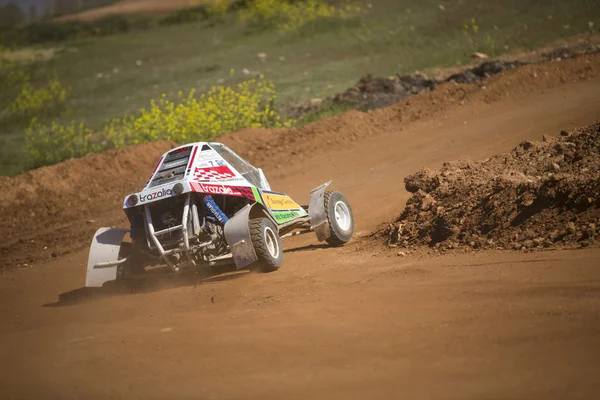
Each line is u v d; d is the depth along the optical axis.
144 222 25.53
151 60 135.75
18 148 83.88
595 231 20.12
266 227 24.36
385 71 94.62
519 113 51.38
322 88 90.25
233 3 186.62
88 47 160.38
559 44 88.44
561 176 22.73
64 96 113.12
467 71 75.62
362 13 143.00
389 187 40.75
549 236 21.09
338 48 118.56
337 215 29.27
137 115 91.94
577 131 30.16
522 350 12.70
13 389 13.98
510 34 101.25
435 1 143.12
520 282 16.95
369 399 11.63
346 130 57.69
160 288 25.31
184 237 24.14
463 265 20.16
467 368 12.33
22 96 113.00
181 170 25.45
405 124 56.88
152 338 17.02
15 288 31.36
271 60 117.81
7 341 18.86
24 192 52.91
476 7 127.50
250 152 58.06
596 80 55.66
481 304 15.77
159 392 13.11
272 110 75.56
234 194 25.69
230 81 104.56
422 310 16.08
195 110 68.25
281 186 48.47
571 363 11.82
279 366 13.80
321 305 17.94
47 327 20.56
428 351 13.42
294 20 147.12
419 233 26.14
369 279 20.45
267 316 17.66
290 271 24.02
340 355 13.94
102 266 24.66
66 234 45.44
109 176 56.28
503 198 24.17
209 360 14.70
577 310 14.20
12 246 44.53
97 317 21.19
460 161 31.05
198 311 19.78
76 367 15.23
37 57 152.50
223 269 26.97
